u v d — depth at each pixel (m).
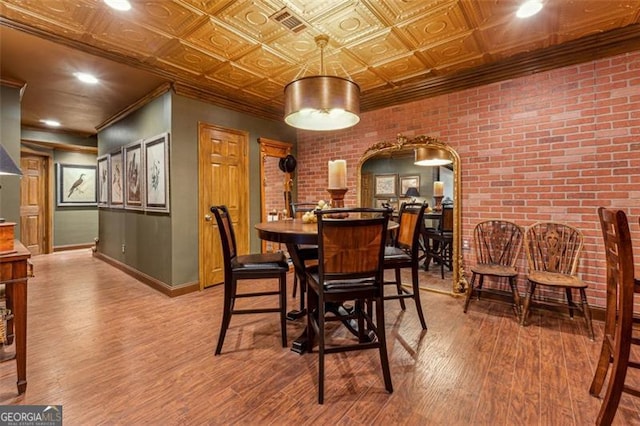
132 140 4.23
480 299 3.24
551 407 1.56
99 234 5.55
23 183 5.83
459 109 3.37
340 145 4.47
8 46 2.63
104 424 1.46
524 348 2.17
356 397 1.65
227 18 2.31
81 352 2.14
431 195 3.70
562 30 2.47
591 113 2.64
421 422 1.46
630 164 2.48
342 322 2.65
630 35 2.42
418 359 2.04
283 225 2.30
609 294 1.61
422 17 2.30
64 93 3.71
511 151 3.04
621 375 1.34
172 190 3.40
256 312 2.22
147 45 2.69
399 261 2.47
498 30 2.47
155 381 1.80
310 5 2.15
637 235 2.45
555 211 2.82
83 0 2.09
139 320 2.72
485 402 1.60
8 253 1.64
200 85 3.55
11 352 2.07
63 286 3.79
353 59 2.97
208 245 3.74
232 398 1.65
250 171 4.29
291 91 2.22
